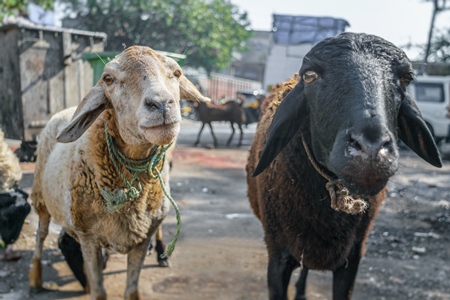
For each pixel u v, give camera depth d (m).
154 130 2.54
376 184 2.13
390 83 2.32
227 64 20.09
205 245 5.35
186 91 3.15
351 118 2.16
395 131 2.43
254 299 4.05
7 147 4.43
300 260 3.06
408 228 6.23
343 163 2.13
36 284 4.14
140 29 16.53
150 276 4.49
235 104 15.29
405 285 4.42
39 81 8.72
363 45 2.42
